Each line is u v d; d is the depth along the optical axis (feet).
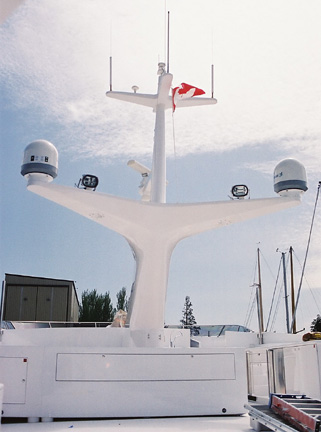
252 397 42.83
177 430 23.93
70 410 27.55
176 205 34.30
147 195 44.04
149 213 34.01
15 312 72.02
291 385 34.24
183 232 35.27
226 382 29.12
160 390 28.48
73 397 27.76
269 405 24.53
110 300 131.44
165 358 28.91
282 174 34.88
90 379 28.09
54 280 74.74
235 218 34.50
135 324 35.06
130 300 38.63
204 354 29.30
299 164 35.06
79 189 33.12
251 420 24.73
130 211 33.83
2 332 35.14
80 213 34.27
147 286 34.83
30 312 72.28
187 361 29.07
